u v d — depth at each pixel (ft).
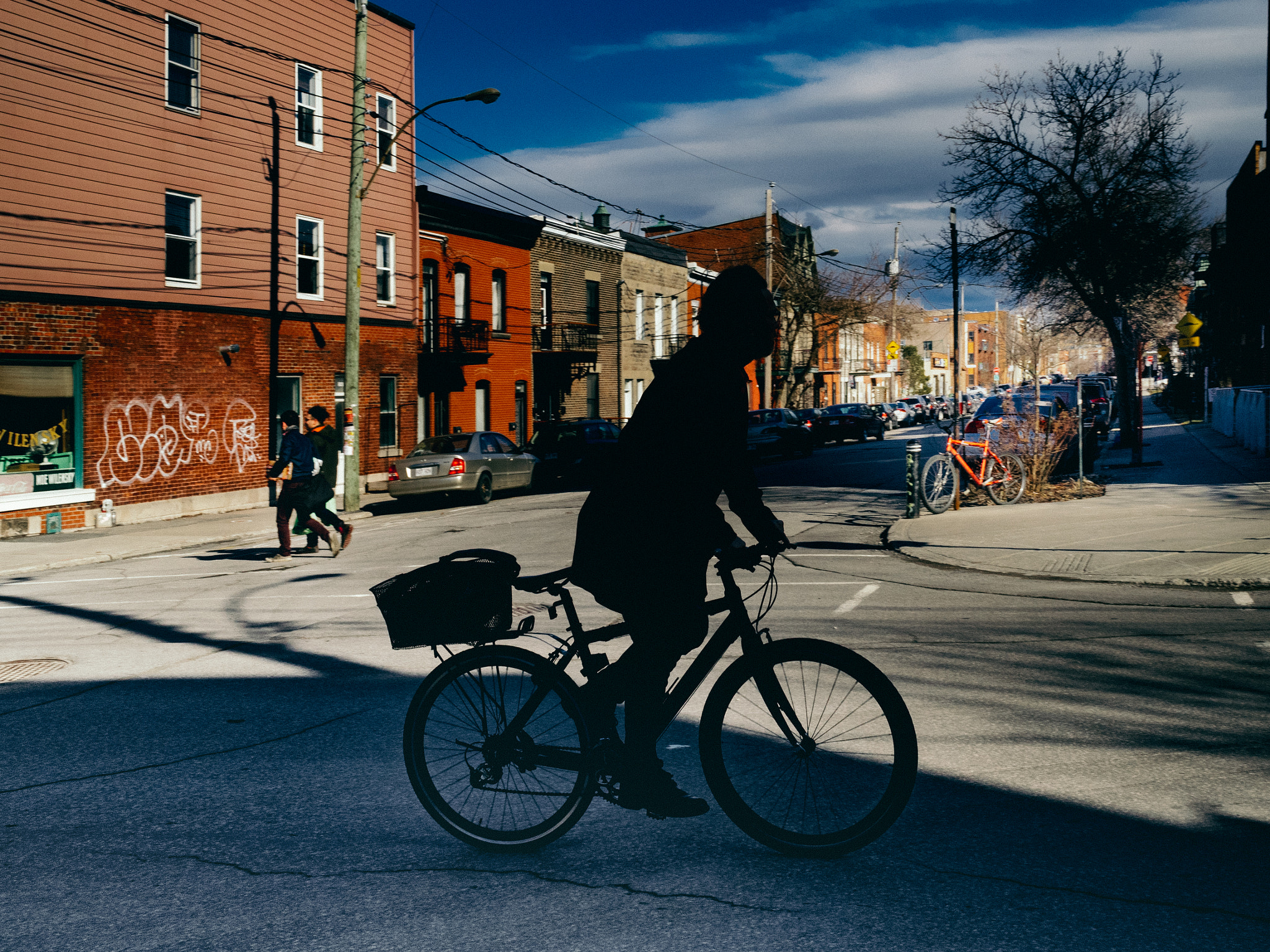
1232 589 29.55
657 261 139.44
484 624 12.17
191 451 66.85
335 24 78.54
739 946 9.98
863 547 41.52
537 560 40.40
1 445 55.83
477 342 98.37
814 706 11.97
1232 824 12.85
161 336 64.54
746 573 35.58
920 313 248.93
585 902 11.03
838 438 145.89
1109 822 13.00
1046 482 55.31
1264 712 17.67
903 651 22.85
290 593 34.27
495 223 101.09
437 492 70.54
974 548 38.04
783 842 11.99
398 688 20.84
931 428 204.44
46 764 16.20
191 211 66.80
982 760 15.46
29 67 56.29
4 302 55.47
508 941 10.19
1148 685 19.54
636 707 12.10
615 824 13.34
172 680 21.89
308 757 16.37
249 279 71.10
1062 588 30.86
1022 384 78.33
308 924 10.65
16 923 10.74
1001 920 10.38
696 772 15.16
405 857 12.39
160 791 14.85
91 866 12.21
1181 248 86.79
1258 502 46.85
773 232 176.86
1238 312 140.46
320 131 77.05
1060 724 17.21
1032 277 88.28
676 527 11.64
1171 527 40.50
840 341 242.37
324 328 78.18
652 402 11.71
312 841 12.92
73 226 58.90
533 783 12.41
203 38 66.80
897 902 10.85
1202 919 10.34
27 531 55.98
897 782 11.73
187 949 10.14
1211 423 116.26
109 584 38.42
